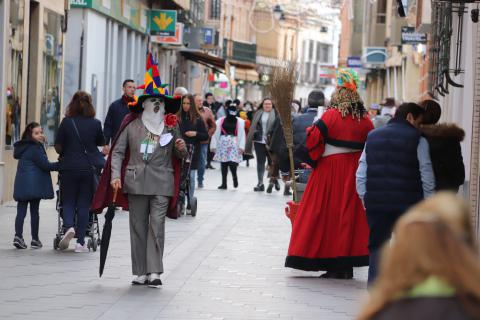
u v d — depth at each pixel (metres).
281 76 15.96
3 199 23.89
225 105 52.28
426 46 39.59
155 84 13.52
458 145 12.19
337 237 14.27
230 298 12.67
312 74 138.25
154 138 13.43
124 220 21.58
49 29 28.45
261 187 31.48
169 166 13.54
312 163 14.31
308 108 19.22
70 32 34.72
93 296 12.52
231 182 35.22
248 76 108.12
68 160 16.28
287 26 124.50
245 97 110.69
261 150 31.33
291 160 15.96
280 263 16.02
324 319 11.44
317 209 14.30
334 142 14.22
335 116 14.20
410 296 4.16
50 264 14.99
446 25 21.73
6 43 23.78
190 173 23.48
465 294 4.10
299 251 14.32
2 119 23.61
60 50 30.06
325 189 14.30
